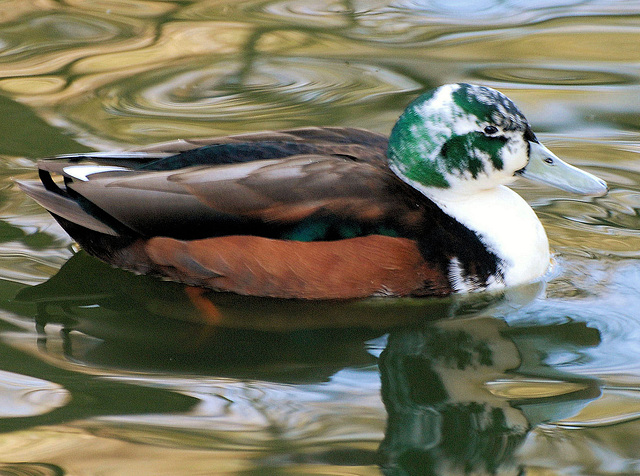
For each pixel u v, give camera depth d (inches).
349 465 312.2
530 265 434.0
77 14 727.1
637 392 351.9
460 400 354.3
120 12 732.7
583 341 392.8
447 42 680.4
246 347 394.6
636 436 324.2
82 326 405.1
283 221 410.3
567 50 663.1
